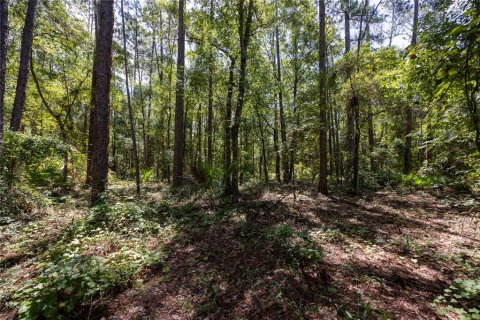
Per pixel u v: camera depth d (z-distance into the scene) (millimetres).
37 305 2510
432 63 1950
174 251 4246
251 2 7855
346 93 8477
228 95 8703
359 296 2893
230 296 2979
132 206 5914
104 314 2719
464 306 2656
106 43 7277
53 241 4449
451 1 1908
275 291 3012
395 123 11758
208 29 9031
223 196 8422
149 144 24828
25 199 6039
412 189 9695
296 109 11117
